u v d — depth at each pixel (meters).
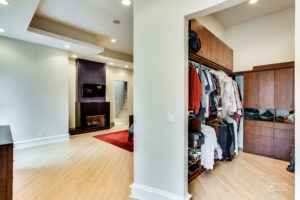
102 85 5.89
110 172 2.52
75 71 5.48
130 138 4.29
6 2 2.19
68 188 2.06
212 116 2.99
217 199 1.85
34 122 3.86
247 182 2.23
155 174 1.78
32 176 2.37
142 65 1.87
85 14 3.17
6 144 1.37
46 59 4.00
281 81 2.97
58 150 3.54
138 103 1.90
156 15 1.77
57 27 3.55
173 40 1.65
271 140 3.10
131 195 1.91
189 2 1.55
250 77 3.35
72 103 5.43
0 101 3.41
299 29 1.08
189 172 2.27
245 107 3.41
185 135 1.62
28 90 3.76
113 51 5.68
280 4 3.01
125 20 3.40
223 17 3.47
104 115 5.90
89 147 3.77
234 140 3.14
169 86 1.68
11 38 3.50
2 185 1.36
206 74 2.31
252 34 3.57
